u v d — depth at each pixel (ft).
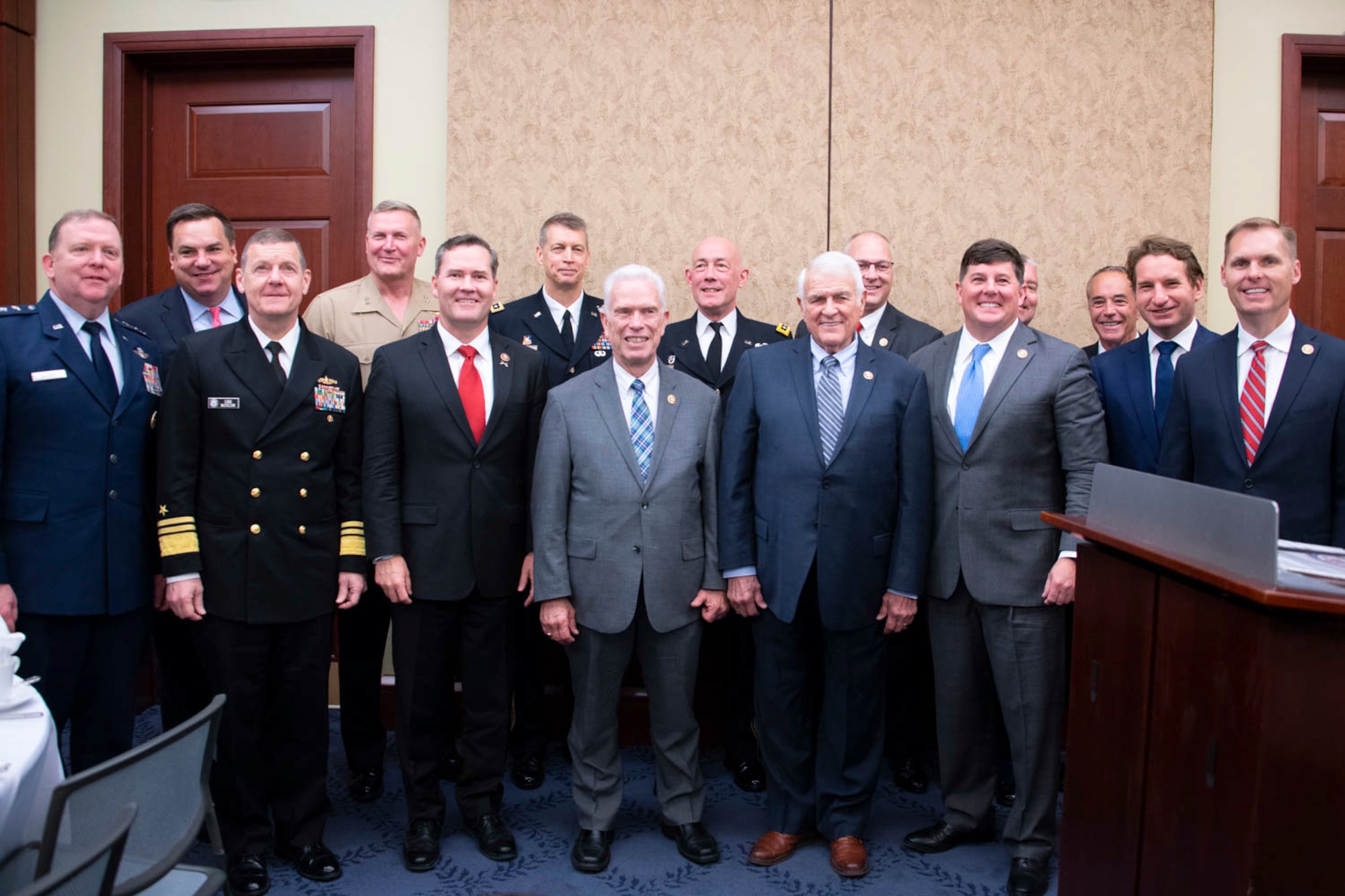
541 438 7.76
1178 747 4.71
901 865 7.67
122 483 7.15
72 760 7.32
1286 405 6.61
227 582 7.10
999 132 10.67
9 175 10.83
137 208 11.41
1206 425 6.91
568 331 9.59
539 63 10.71
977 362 7.73
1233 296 6.87
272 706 7.72
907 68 10.65
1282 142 10.79
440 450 7.60
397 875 7.46
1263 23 10.80
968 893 7.25
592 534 7.61
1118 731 5.35
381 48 10.94
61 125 11.19
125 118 11.16
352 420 7.67
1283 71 10.75
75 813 4.02
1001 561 7.41
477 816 7.88
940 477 7.69
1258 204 10.86
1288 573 4.25
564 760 10.07
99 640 7.20
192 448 7.15
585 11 10.68
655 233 10.76
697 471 7.84
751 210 10.72
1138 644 5.15
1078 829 5.81
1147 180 10.66
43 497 6.84
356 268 11.32
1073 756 5.91
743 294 10.77
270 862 7.64
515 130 10.75
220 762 7.20
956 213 10.69
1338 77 11.22
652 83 10.70
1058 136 10.67
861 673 7.56
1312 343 6.72
